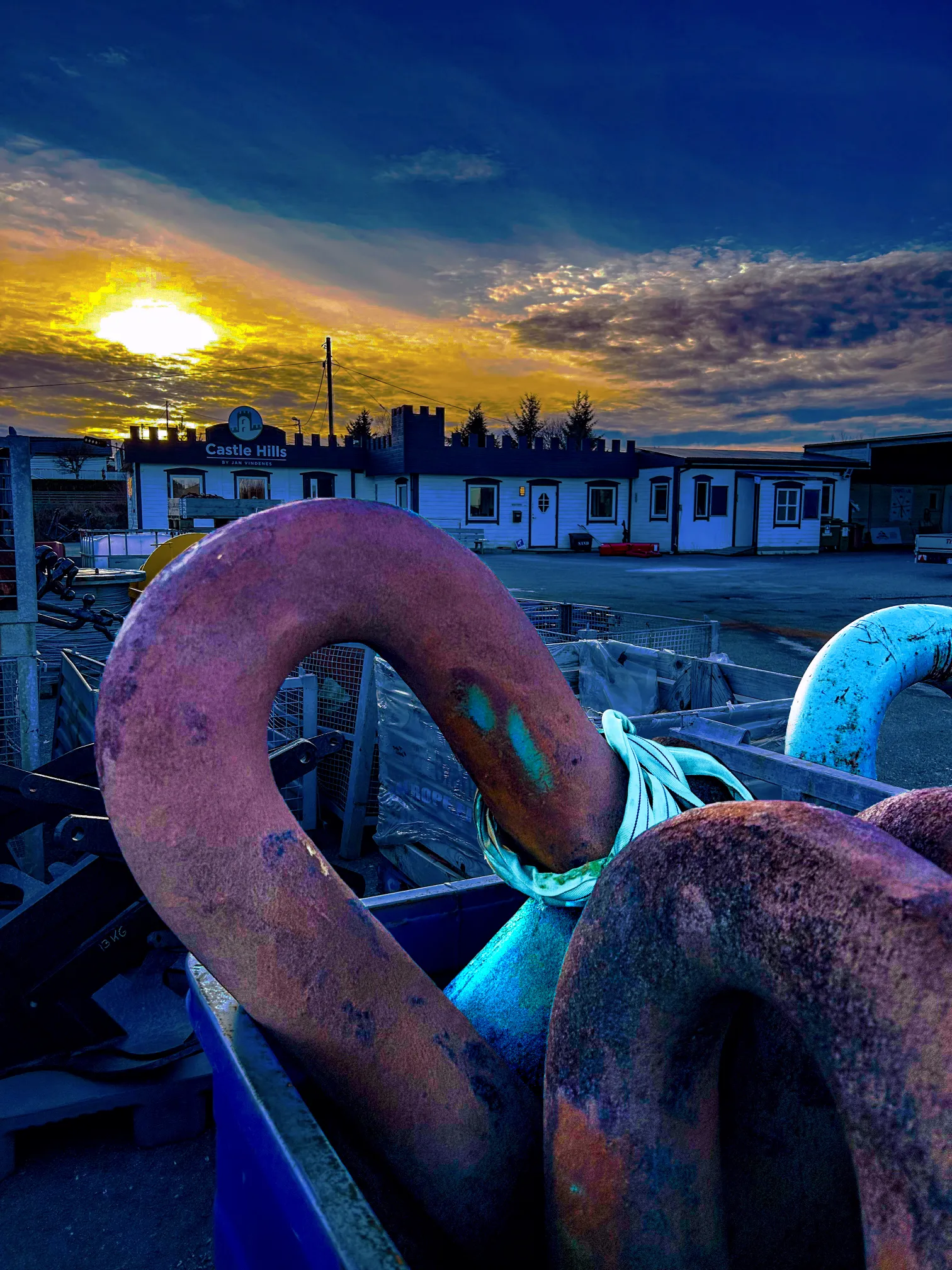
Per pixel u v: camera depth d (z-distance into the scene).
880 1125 0.68
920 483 42.84
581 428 55.50
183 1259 2.42
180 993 3.29
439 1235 1.21
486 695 1.28
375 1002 1.15
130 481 35.56
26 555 4.05
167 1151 2.87
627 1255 0.97
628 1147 0.95
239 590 1.11
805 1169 1.11
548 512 39.06
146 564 8.95
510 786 1.33
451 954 1.97
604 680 5.63
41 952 2.79
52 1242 2.47
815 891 0.75
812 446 46.44
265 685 1.15
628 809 1.35
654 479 38.34
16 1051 2.83
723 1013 0.94
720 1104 1.10
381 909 1.88
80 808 2.80
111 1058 2.89
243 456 36.72
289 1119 1.03
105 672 1.11
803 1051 1.08
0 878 3.94
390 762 4.67
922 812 1.13
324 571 1.17
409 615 1.23
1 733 4.11
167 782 1.06
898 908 0.71
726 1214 1.09
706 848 0.86
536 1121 1.26
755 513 36.56
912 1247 0.65
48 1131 2.95
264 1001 1.11
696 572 26.56
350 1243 0.81
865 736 2.67
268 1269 1.08
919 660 2.77
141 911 2.88
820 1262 1.16
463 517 37.81
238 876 1.08
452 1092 1.17
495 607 1.28
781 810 0.85
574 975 1.01
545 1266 1.25
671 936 0.87
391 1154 1.17
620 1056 0.95
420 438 36.16
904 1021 0.67
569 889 1.33
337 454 38.62
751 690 5.18
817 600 18.67
